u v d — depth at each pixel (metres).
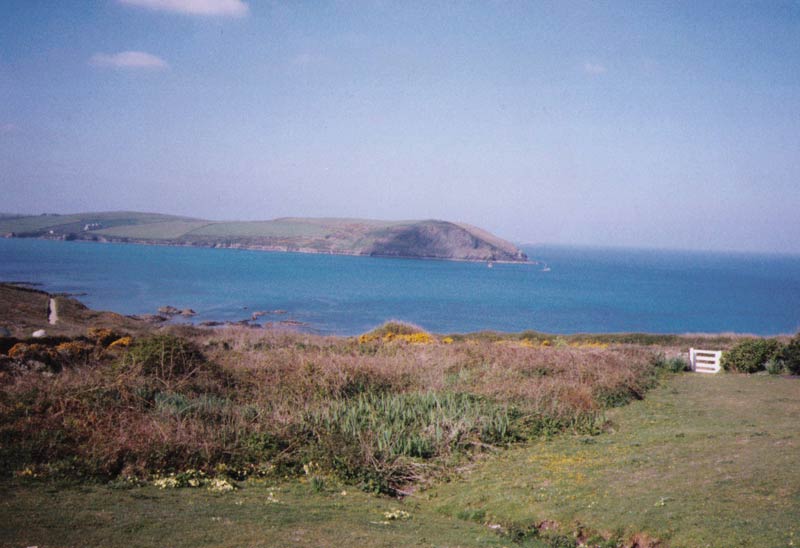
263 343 29.69
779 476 9.59
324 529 8.66
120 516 8.45
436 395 17.25
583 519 9.09
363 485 11.93
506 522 9.61
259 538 7.93
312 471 12.38
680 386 22.56
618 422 16.66
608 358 23.58
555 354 23.81
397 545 8.09
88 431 11.80
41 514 8.24
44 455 10.77
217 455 12.21
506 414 15.69
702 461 11.23
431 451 13.76
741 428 14.45
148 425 12.38
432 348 25.77
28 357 17.97
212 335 39.56
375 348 26.83
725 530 7.75
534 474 11.87
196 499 9.94
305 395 17.25
